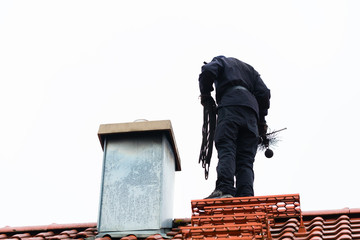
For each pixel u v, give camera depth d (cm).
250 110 949
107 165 963
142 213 913
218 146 923
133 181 941
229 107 938
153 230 898
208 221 793
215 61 966
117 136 988
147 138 975
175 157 1031
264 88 995
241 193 912
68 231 1004
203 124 988
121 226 910
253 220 785
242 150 943
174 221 965
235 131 925
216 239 729
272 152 1021
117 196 934
